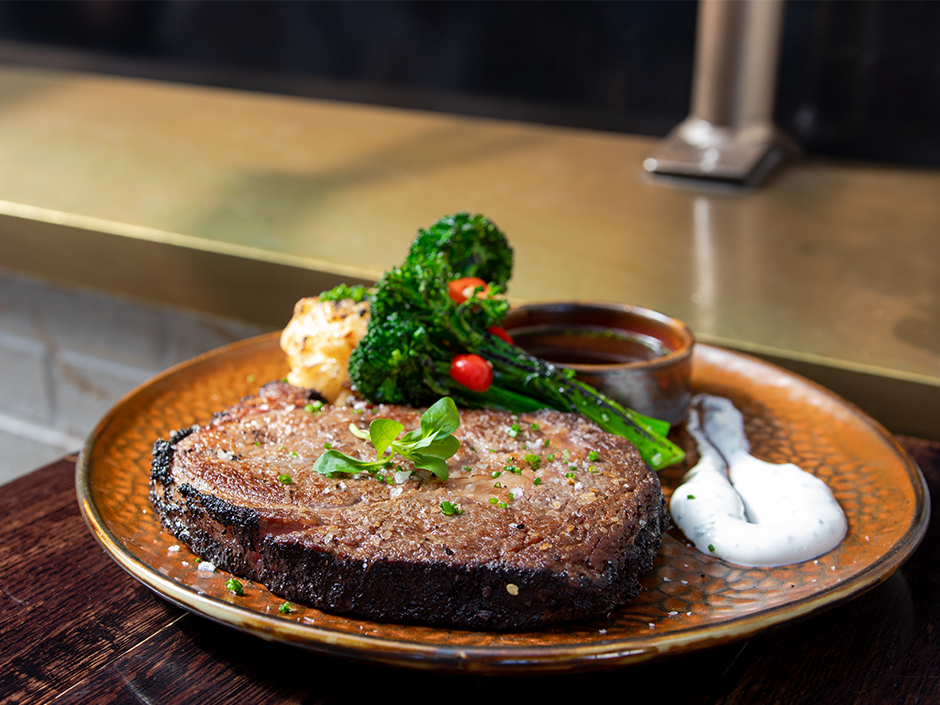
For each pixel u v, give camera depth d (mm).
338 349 557
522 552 444
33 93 1388
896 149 1104
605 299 730
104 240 825
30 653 456
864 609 483
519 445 504
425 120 1304
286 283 775
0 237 875
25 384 1020
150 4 1446
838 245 835
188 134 1184
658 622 453
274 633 424
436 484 477
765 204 956
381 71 1349
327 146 1148
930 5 1022
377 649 416
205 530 472
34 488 551
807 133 1147
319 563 447
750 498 524
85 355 963
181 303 824
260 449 497
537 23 1224
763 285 759
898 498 514
